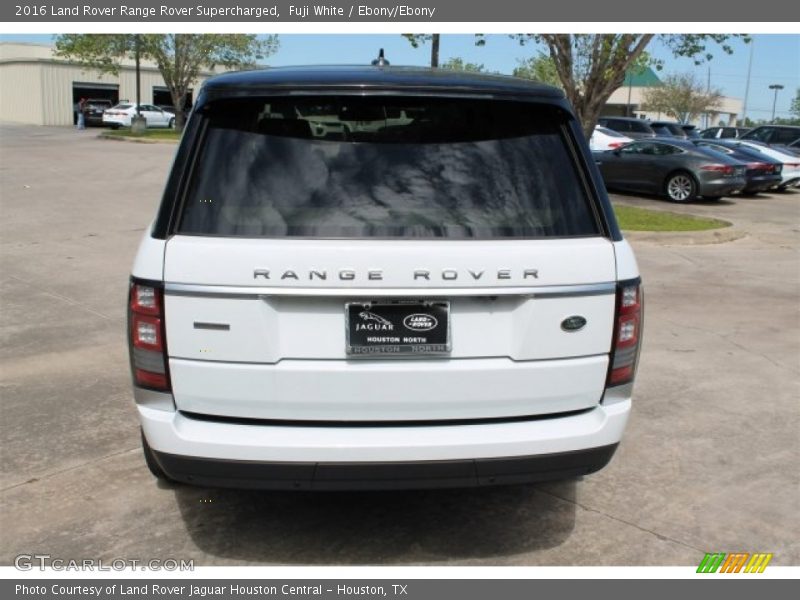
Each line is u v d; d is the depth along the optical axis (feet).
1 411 15.76
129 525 11.73
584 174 10.15
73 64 179.32
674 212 50.11
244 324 9.20
